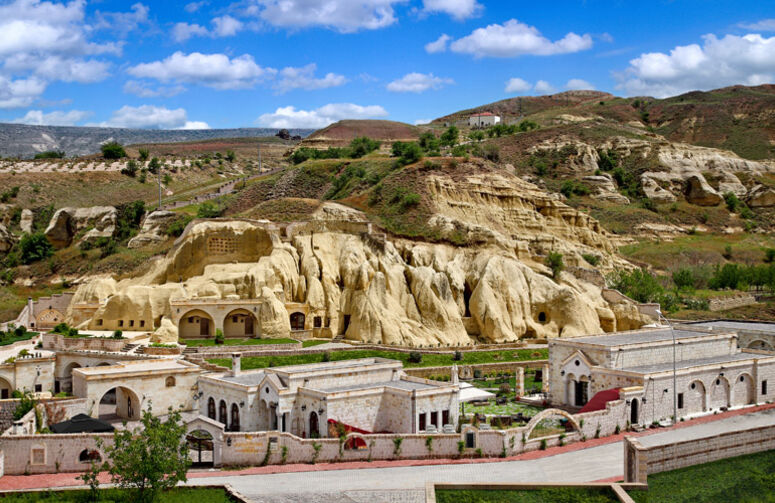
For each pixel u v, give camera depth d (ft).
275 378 232.12
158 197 575.79
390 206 440.04
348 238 392.27
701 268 526.16
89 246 472.85
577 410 258.37
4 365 266.98
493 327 368.07
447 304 372.38
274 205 438.40
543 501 169.99
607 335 298.15
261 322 339.16
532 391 292.81
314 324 358.02
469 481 184.34
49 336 303.89
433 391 226.79
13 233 501.56
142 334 317.01
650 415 240.12
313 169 527.81
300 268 375.25
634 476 176.76
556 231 469.16
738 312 434.71
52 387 280.72
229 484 184.65
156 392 261.85
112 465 200.13
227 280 352.28
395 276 374.63
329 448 203.21
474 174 470.80
